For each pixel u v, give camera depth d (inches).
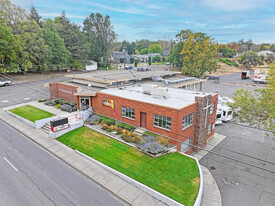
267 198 584.7
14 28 2026.3
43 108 1242.6
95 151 770.2
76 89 1201.4
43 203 507.2
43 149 800.3
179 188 568.4
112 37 3262.8
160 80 1412.4
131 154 742.5
